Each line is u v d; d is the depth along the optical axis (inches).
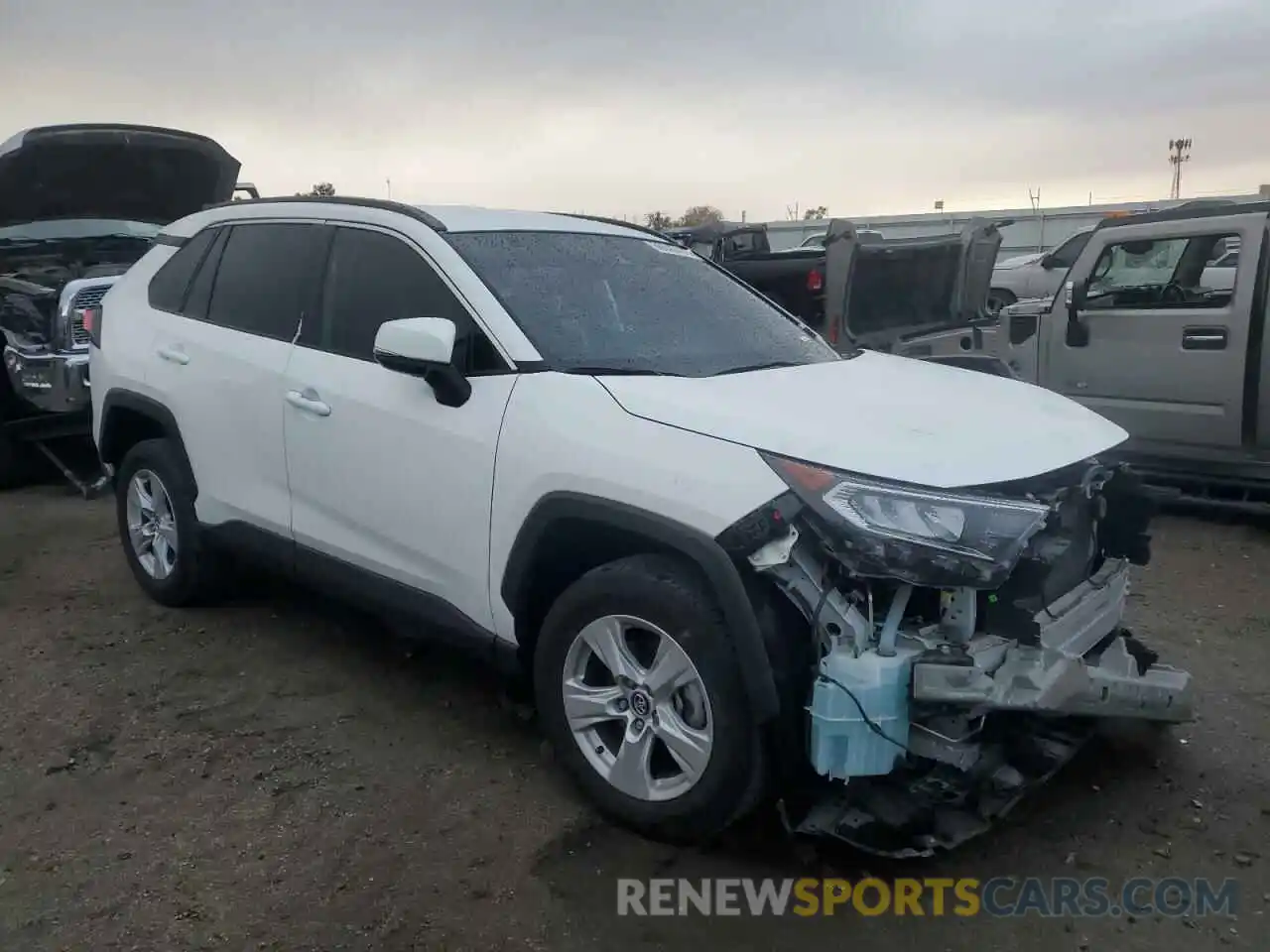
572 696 134.3
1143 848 132.3
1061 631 127.4
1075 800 143.0
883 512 110.0
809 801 121.9
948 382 154.3
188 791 143.1
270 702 169.5
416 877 124.9
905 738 114.0
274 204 187.5
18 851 129.4
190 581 200.7
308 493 167.9
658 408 127.0
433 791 143.1
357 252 166.7
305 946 113.1
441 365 138.3
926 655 113.0
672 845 130.6
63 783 145.0
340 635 196.5
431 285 153.8
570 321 149.2
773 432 118.8
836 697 111.9
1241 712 168.2
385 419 152.4
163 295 202.5
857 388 142.0
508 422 137.3
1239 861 129.5
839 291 329.7
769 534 112.4
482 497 139.7
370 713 165.8
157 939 113.9
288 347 171.9
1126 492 144.8
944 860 130.0
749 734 117.6
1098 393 299.9
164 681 176.9
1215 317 272.2
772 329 171.5
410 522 151.1
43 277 323.0
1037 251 1109.1
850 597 114.6
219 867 126.6
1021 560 117.0
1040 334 312.2
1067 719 142.6
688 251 191.0
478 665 183.2
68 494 312.8
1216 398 275.0
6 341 306.2
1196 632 202.8
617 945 114.2
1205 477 277.4
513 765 150.2
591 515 126.6
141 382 198.4
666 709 125.3
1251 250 264.8
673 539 119.0
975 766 122.8
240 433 178.9
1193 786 146.2
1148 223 284.7
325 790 143.3
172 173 335.3
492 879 124.6
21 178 311.1
